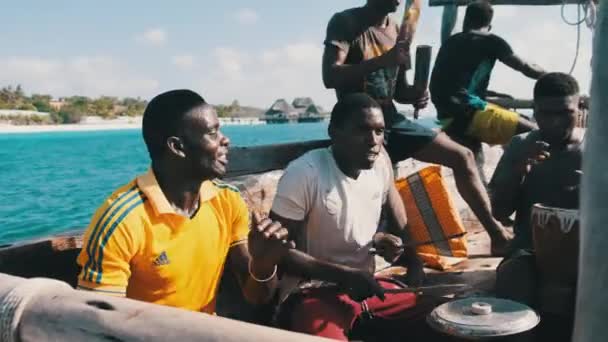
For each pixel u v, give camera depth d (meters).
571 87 3.40
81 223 13.21
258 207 3.96
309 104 148.62
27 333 1.71
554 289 2.85
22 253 2.88
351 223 3.11
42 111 153.00
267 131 90.00
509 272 3.00
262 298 2.80
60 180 22.62
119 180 22.53
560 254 2.75
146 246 2.39
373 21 4.38
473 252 4.53
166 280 2.46
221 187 2.75
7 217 14.16
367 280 2.91
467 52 5.95
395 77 4.55
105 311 1.63
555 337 2.91
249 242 2.60
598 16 1.15
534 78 5.94
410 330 3.21
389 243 3.27
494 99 7.30
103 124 146.88
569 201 3.42
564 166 3.46
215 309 3.05
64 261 3.12
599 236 1.07
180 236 2.47
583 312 1.08
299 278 3.12
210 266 2.64
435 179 4.17
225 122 154.75
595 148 1.10
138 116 162.88
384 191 3.44
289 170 3.10
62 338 1.65
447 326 2.36
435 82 6.15
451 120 6.09
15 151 45.53
